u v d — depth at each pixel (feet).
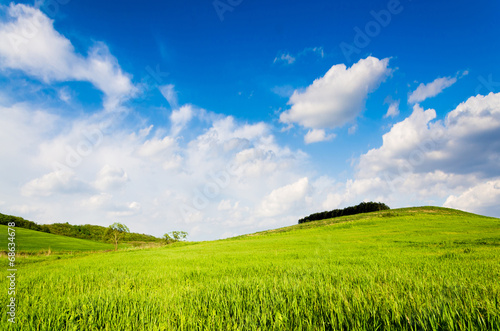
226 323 7.69
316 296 9.87
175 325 7.64
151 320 7.98
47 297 12.41
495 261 22.11
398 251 38.83
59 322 8.40
